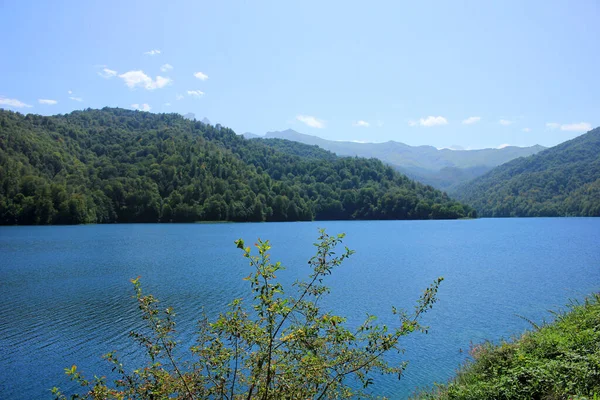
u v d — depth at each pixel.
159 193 172.62
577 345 11.46
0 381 19.61
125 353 22.84
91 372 20.34
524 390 9.84
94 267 54.22
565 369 10.10
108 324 28.53
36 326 28.12
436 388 15.84
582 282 41.19
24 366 21.25
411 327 7.81
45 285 42.16
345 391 7.97
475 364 13.82
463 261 59.31
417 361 20.34
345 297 34.91
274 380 7.13
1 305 34.03
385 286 40.00
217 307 32.31
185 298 35.59
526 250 73.50
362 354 7.81
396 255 67.19
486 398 10.31
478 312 29.59
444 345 22.66
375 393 16.80
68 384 19.17
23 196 136.50
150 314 7.75
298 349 7.32
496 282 41.75
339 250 74.81
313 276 8.02
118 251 72.06
